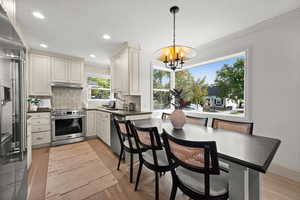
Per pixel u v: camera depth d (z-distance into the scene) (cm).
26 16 192
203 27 225
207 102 326
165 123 203
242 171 86
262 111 215
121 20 203
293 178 185
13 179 109
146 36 256
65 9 177
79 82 385
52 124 323
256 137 132
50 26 219
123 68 310
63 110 366
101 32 240
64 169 215
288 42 189
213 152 84
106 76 469
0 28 88
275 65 201
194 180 108
